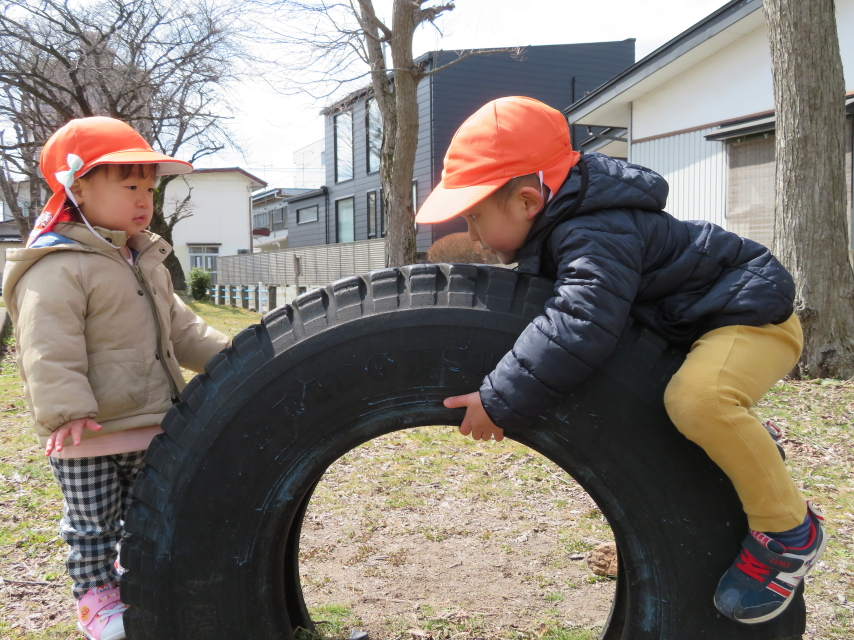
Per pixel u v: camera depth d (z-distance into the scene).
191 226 36.56
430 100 18.86
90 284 1.91
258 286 18.64
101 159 1.92
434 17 10.30
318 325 1.63
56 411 1.76
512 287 1.62
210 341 2.34
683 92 11.29
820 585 2.47
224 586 1.63
